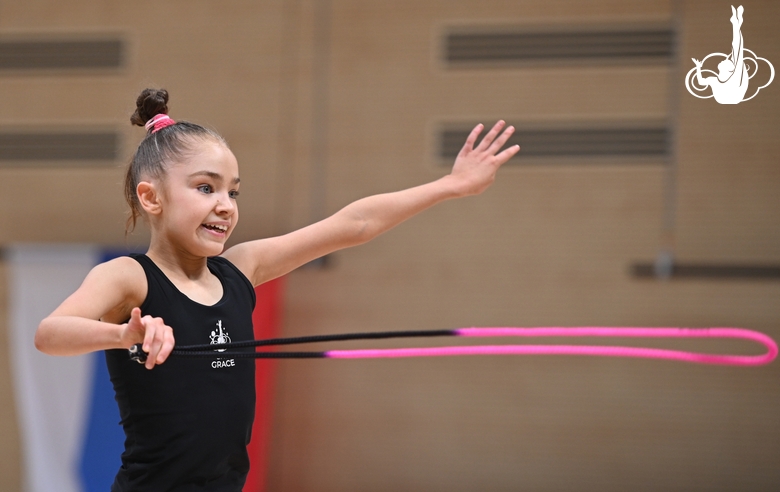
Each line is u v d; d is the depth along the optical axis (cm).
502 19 2098
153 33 2206
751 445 1916
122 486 580
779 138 1975
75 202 2184
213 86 2172
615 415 1973
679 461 1936
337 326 2095
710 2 2019
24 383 1928
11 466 2053
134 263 586
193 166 604
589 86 2053
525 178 2066
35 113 2223
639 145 2030
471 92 2100
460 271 2070
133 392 578
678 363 1966
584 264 2025
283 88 2156
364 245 2112
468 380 2041
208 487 585
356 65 2147
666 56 2030
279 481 2064
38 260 1989
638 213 2016
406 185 2100
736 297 1956
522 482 1986
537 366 2017
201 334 590
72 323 511
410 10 2142
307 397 2084
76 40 2234
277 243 684
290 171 2134
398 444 2042
